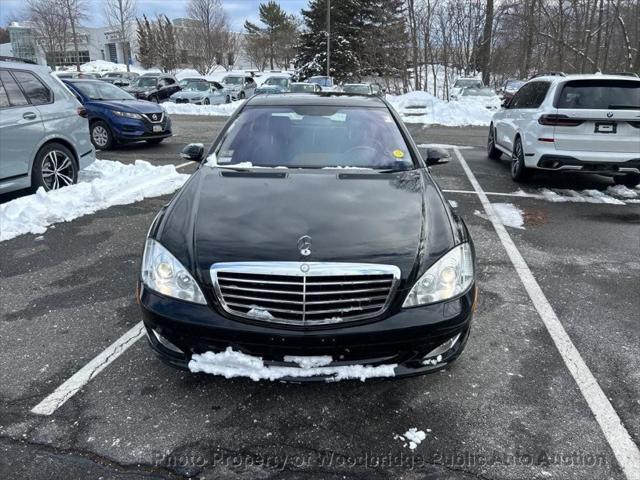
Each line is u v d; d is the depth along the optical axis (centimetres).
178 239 274
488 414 265
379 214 291
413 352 256
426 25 2912
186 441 245
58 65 5241
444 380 293
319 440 246
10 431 250
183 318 253
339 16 4203
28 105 640
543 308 385
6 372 297
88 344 328
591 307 388
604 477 226
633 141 698
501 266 469
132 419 259
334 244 260
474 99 2359
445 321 256
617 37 2589
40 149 651
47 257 477
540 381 294
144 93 2330
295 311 247
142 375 295
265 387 284
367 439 247
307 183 330
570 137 708
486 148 1216
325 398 276
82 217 600
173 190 726
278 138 399
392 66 3206
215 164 374
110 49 6756
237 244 262
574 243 537
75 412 264
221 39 5722
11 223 554
